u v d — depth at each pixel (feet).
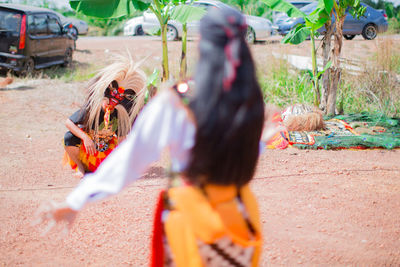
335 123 22.59
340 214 13.11
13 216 13.05
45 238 11.85
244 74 5.61
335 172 16.62
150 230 12.31
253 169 6.05
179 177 5.95
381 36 32.68
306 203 13.87
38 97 30.30
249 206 6.07
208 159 5.58
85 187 5.93
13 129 22.85
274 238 11.71
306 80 28.66
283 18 54.95
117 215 13.16
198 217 5.72
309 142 19.72
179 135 5.69
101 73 15.47
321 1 22.31
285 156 18.57
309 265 10.54
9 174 16.52
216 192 5.79
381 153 19.12
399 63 30.73
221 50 5.58
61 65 43.83
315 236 11.85
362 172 16.67
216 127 5.49
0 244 11.47
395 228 12.35
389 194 14.62
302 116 21.44
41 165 17.69
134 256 11.05
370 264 10.62
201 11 21.95
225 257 5.85
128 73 15.57
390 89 26.84
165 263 6.11
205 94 5.52
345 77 28.40
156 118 5.64
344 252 11.10
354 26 55.26
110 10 21.74
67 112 26.68
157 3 22.27
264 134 6.93
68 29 43.52
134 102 15.85
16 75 37.96
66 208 6.07
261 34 52.47
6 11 35.68
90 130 15.81
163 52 22.90
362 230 12.21
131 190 14.99
